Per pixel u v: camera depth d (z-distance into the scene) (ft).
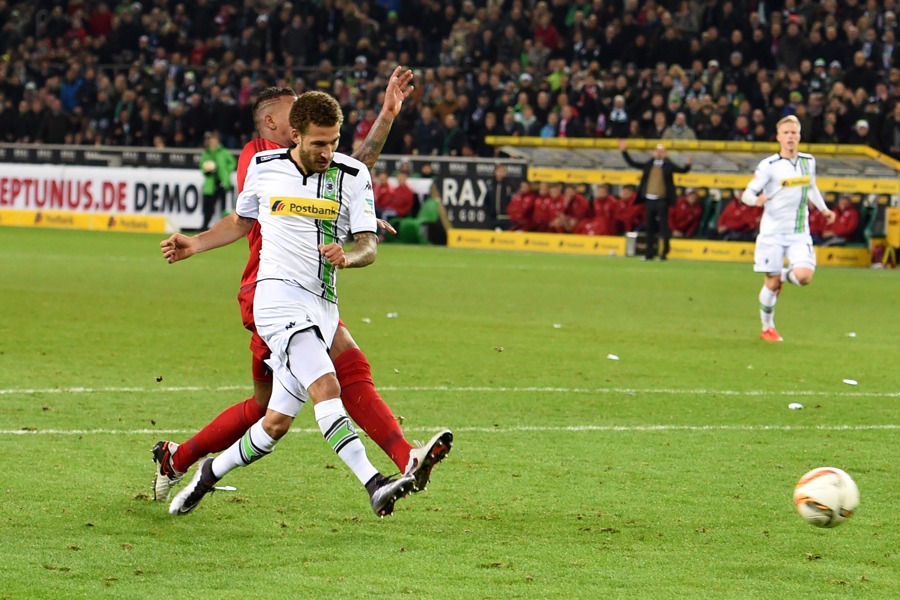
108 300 163.22
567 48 330.13
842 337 143.43
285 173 59.67
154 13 370.12
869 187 263.90
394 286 192.34
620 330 145.48
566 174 284.20
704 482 70.79
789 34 299.99
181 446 63.26
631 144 278.26
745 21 309.83
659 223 265.54
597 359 121.08
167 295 171.73
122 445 78.13
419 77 325.01
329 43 349.41
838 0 308.40
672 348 130.72
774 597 49.75
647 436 84.38
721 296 189.16
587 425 87.92
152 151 321.32
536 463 75.31
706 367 117.39
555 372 112.16
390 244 295.28
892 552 56.85
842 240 265.54
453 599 48.83
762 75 290.56
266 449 60.29
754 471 73.87
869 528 61.21
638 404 96.78
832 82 289.33
